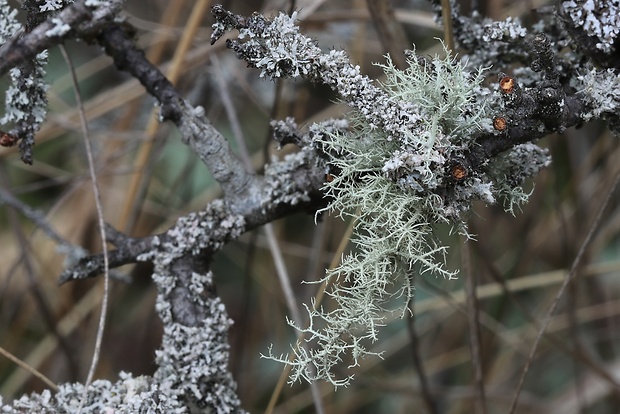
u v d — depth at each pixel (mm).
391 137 423
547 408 719
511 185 435
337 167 439
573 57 444
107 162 621
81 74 735
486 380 719
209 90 660
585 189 707
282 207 450
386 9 517
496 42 446
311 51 421
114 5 421
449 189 420
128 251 449
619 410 720
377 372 736
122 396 437
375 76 666
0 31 436
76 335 690
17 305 730
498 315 692
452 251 708
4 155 592
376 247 428
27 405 431
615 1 429
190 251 448
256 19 419
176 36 598
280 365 741
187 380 440
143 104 732
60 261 729
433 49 654
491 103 424
